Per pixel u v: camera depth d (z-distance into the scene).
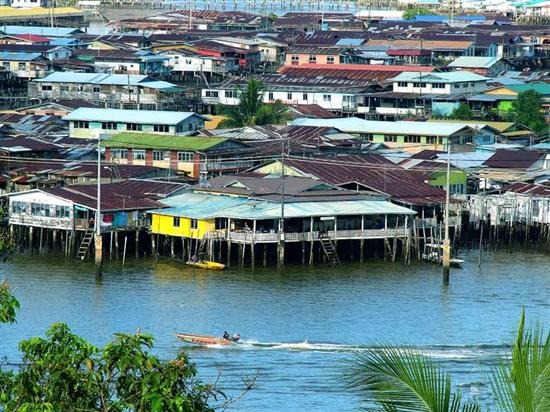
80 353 78.25
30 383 77.38
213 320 198.88
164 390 73.62
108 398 76.69
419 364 63.94
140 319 198.88
